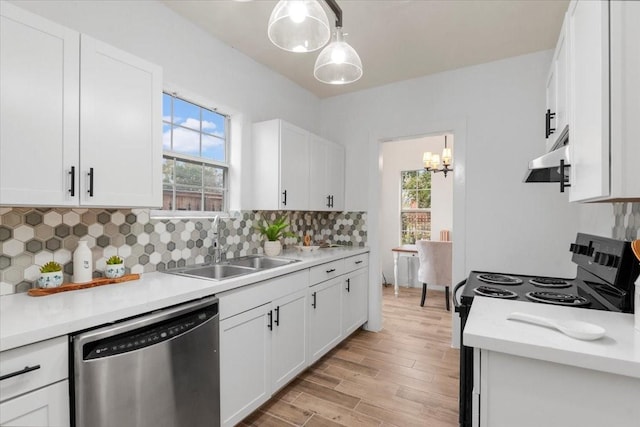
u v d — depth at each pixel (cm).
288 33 134
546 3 202
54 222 156
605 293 146
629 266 129
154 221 200
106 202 145
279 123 262
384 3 202
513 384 98
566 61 142
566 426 92
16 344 95
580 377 91
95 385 113
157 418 131
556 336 100
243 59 266
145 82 162
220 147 259
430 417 193
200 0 201
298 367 228
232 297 172
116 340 121
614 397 87
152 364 129
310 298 242
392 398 214
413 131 316
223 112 258
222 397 165
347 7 206
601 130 94
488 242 280
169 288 154
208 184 250
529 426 97
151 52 198
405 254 541
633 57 91
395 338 317
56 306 125
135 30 189
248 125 271
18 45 118
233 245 256
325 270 263
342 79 167
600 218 195
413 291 509
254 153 273
